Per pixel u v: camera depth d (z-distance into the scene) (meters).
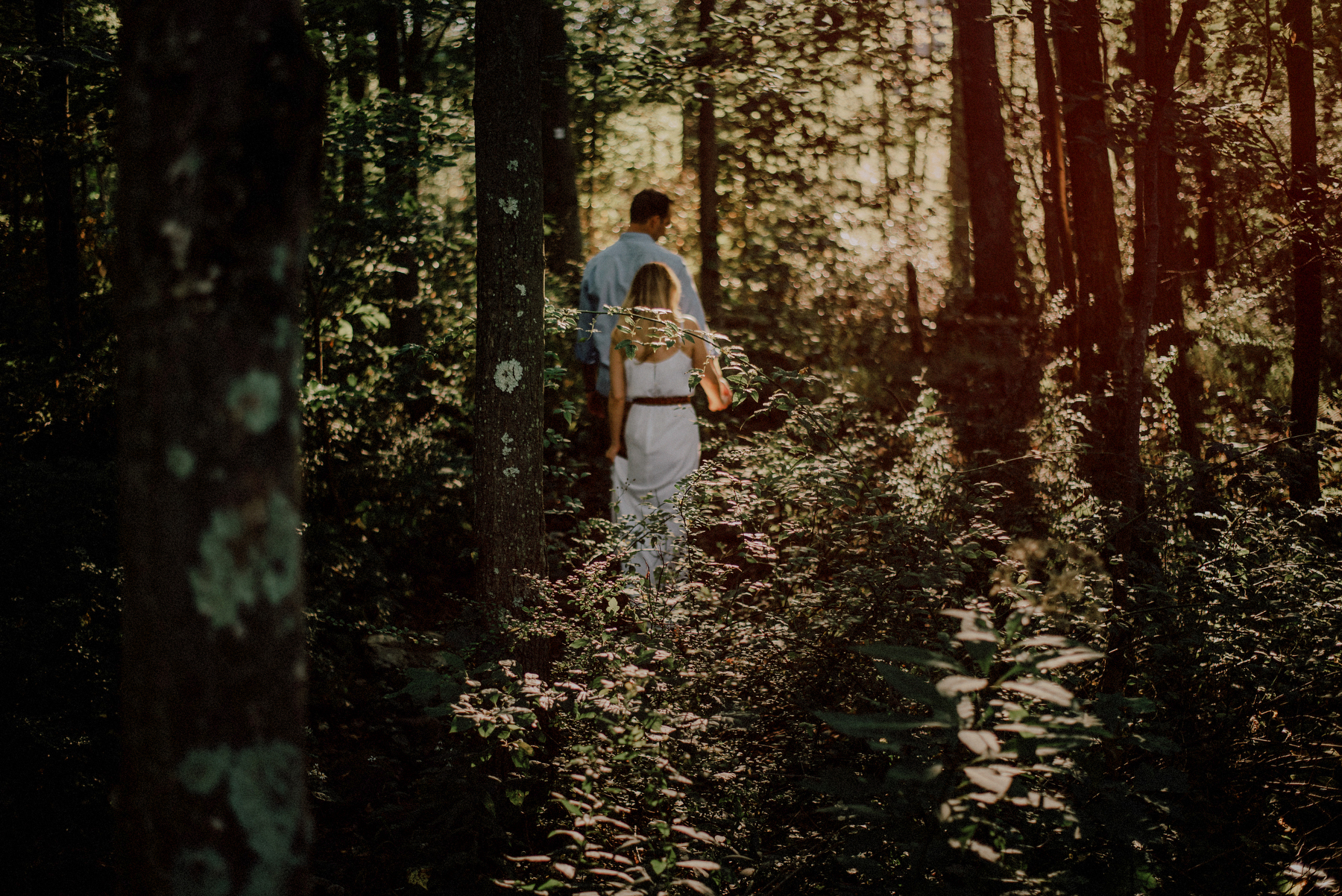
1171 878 2.36
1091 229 5.50
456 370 6.38
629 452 4.71
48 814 2.54
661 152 12.58
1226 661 2.66
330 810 3.26
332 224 4.90
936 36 9.51
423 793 2.80
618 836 2.39
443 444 5.76
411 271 6.10
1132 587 2.86
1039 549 2.24
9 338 4.36
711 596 3.18
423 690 2.56
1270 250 5.68
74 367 4.25
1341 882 2.38
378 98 5.21
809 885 2.38
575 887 2.15
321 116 0.99
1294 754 2.65
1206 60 5.55
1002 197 9.54
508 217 3.08
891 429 4.50
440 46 7.40
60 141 4.45
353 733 3.81
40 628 2.66
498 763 2.88
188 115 0.87
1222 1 5.20
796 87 8.00
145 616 0.89
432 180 7.43
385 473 5.33
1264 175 4.75
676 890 2.02
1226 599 2.84
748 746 2.71
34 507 2.95
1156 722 2.60
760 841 2.42
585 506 5.81
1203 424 5.43
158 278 0.88
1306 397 4.46
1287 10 4.58
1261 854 2.48
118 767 2.68
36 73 4.19
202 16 0.87
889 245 10.17
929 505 3.57
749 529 4.07
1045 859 2.27
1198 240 7.03
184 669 0.88
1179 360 5.18
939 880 1.98
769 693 2.82
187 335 0.87
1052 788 2.20
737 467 4.60
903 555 3.05
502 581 3.14
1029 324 8.09
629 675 2.66
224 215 0.87
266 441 0.90
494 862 2.60
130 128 0.90
